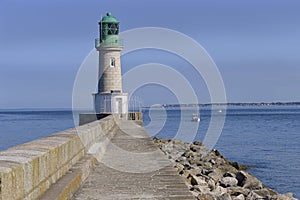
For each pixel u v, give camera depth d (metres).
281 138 50.00
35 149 7.04
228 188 14.48
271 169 26.19
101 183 10.13
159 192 9.27
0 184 4.60
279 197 13.52
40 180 6.55
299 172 25.00
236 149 38.66
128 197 8.79
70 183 7.96
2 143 40.41
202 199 11.30
